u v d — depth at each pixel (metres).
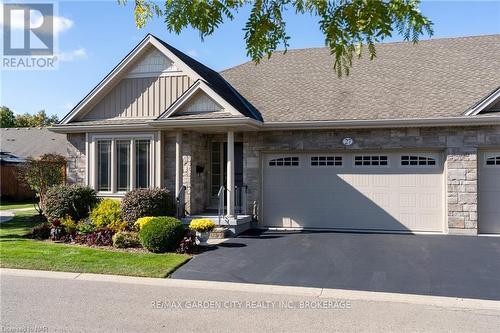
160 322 6.23
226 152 16.53
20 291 7.86
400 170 14.05
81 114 16.27
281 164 15.09
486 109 13.11
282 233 13.86
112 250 11.23
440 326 6.09
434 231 13.75
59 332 5.81
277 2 3.35
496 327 6.06
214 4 3.29
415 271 9.12
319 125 14.13
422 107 13.78
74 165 16.42
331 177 14.64
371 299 7.39
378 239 12.63
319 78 16.81
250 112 14.83
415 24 2.88
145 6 3.77
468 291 7.82
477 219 13.30
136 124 15.05
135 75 15.70
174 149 15.17
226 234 13.20
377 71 16.42
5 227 15.48
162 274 9.02
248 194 15.16
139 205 13.56
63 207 14.46
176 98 15.24
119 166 15.64
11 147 30.81
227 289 8.05
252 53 3.49
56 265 9.69
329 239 12.68
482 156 13.47
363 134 14.23
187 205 14.91
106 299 7.36
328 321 6.29
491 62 15.49
